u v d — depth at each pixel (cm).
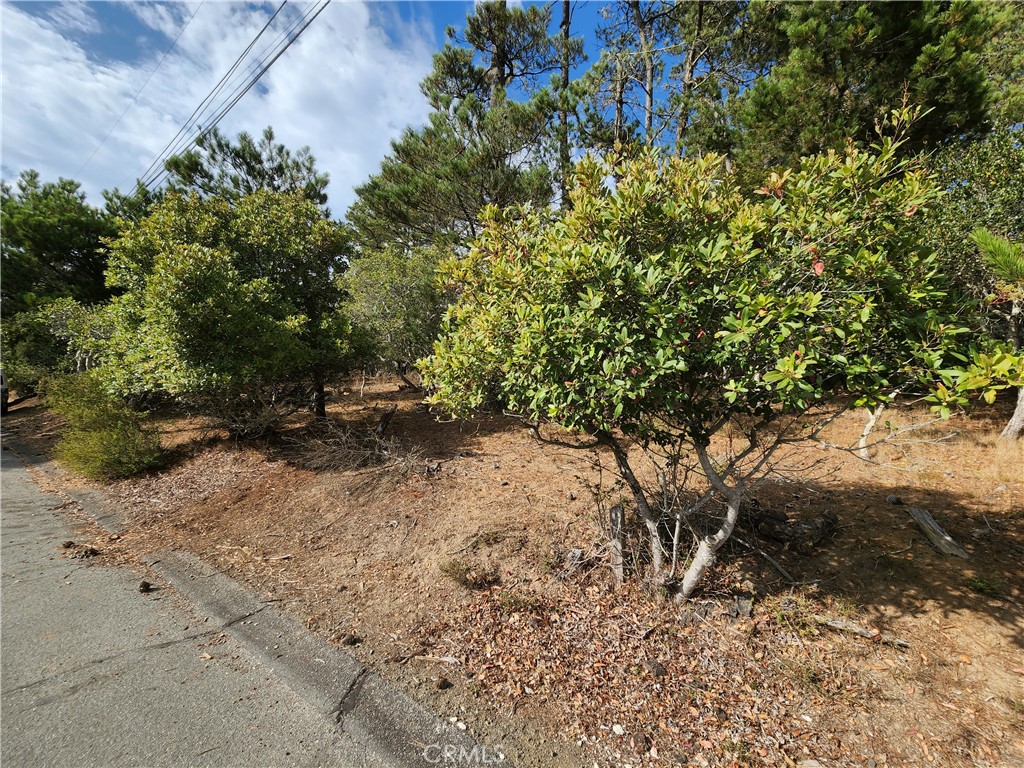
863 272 203
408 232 1095
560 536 374
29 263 1238
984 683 238
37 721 225
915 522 366
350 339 702
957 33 589
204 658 274
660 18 1227
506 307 292
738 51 1100
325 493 495
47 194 1310
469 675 260
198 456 660
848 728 221
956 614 278
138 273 633
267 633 298
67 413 661
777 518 365
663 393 232
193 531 451
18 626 303
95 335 828
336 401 916
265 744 214
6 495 568
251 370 564
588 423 269
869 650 263
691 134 997
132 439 620
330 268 792
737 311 223
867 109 681
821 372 216
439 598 326
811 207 226
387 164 1002
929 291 209
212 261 562
